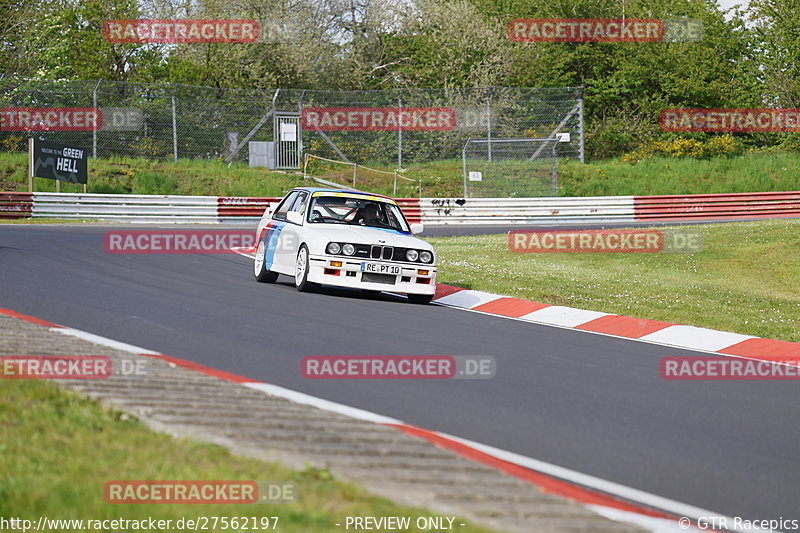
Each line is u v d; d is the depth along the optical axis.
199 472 15.62
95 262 55.22
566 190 141.12
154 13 168.12
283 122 136.12
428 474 16.98
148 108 128.62
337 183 132.75
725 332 43.41
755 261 71.50
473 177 130.88
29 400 19.11
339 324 37.62
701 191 146.12
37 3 152.75
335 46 177.12
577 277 61.16
